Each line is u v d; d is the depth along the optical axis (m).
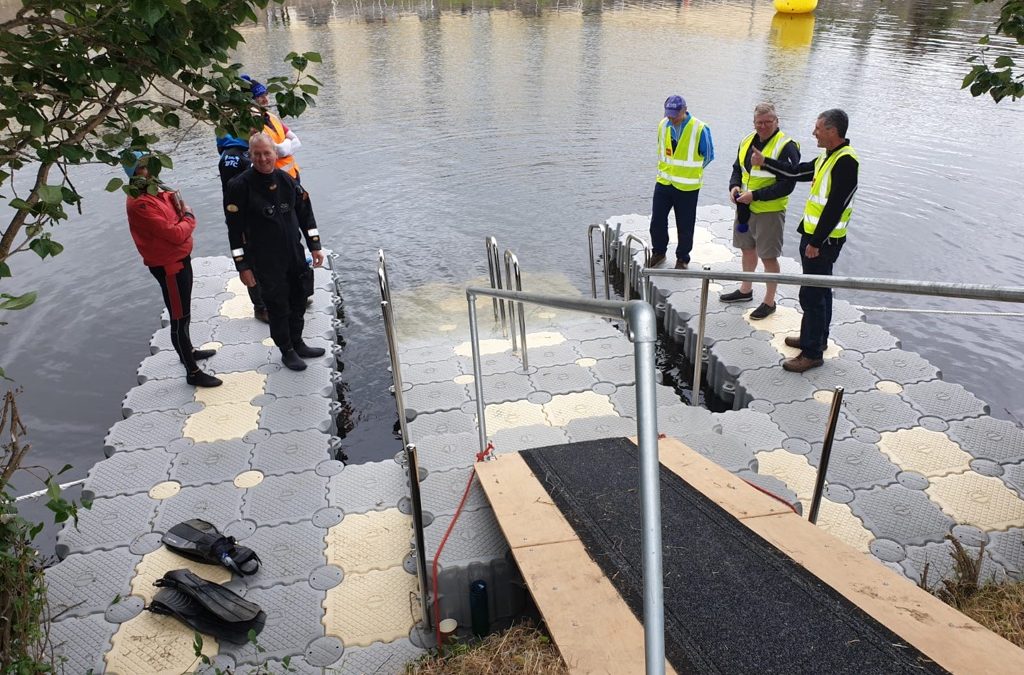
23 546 2.79
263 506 4.41
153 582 3.81
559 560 2.88
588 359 6.27
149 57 2.47
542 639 2.86
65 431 6.16
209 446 5.07
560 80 18.05
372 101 16.58
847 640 2.24
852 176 5.25
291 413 5.49
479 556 3.61
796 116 14.20
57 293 8.49
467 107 15.90
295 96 2.83
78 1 2.34
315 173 12.21
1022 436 4.99
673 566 2.75
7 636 2.67
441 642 3.41
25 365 7.09
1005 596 3.03
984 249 9.08
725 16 27.98
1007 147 12.57
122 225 10.45
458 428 5.27
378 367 7.00
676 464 3.72
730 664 2.18
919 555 3.92
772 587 2.56
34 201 2.44
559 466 3.76
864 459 4.80
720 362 6.27
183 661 3.34
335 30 26.56
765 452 4.92
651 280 8.05
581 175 11.99
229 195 5.41
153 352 6.63
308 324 7.02
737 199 6.73
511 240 9.88
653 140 13.49
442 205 10.98
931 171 11.59
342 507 4.38
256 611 3.53
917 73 17.47
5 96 2.33
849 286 3.05
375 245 9.77
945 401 5.46
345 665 3.32
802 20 26.23
